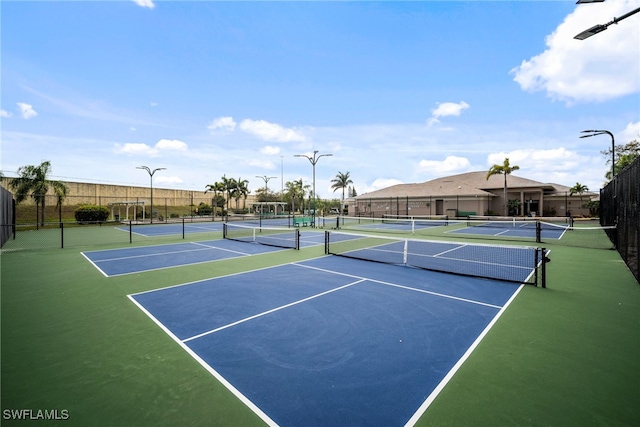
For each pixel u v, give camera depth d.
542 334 5.03
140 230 25.17
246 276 9.08
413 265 10.65
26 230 25.36
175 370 3.99
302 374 3.89
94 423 3.02
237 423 3.02
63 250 14.19
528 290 7.55
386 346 4.64
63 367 4.07
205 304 6.59
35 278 8.85
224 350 4.53
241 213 58.66
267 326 5.40
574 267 10.01
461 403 3.30
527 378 3.77
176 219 41.03
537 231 16.09
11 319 5.77
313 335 5.03
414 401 3.35
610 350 4.47
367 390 3.55
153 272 9.61
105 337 4.98
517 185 42.25
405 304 6.55
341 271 9.73
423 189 47.69
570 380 3.72
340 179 59.06
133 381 3.74
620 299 6.80
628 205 9.57
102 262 11.24
